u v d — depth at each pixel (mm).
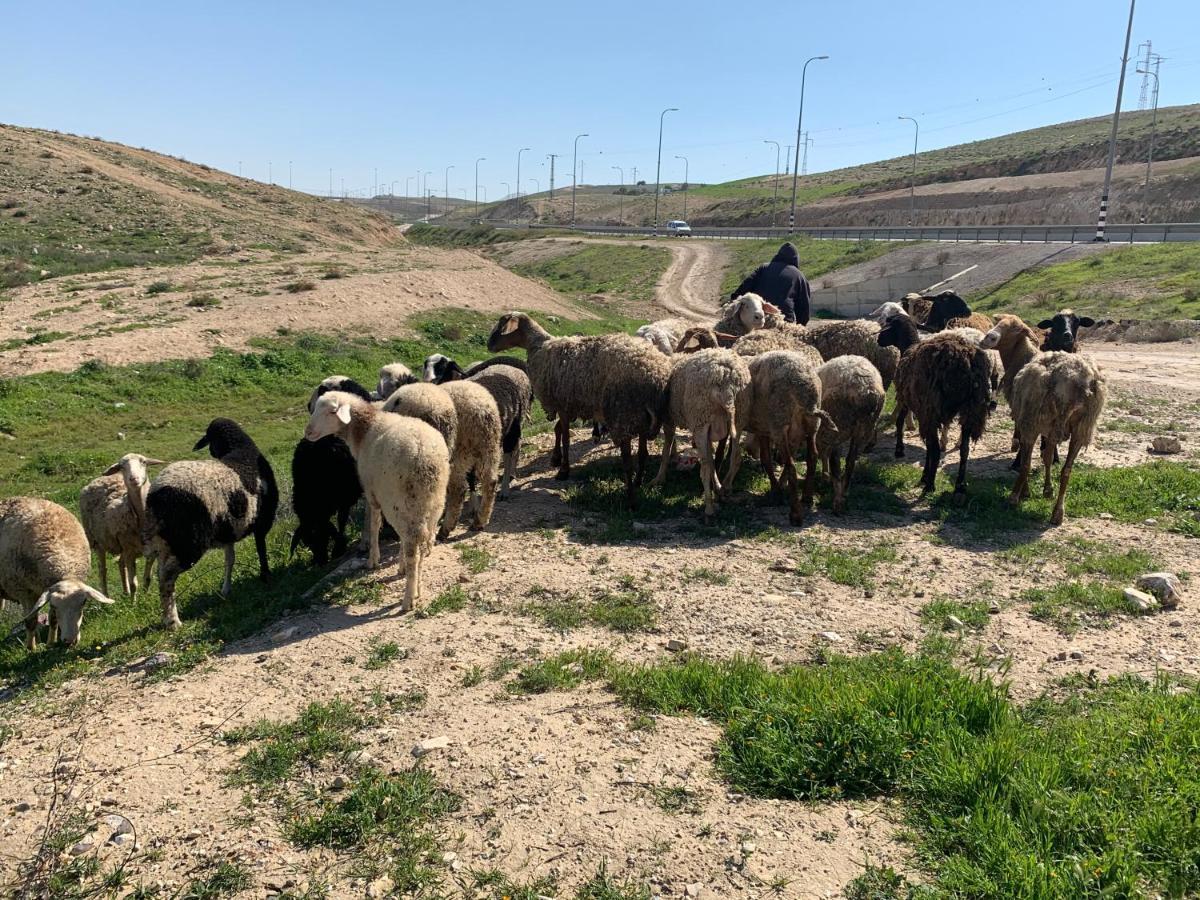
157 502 7934
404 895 4195
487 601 7758
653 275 66625
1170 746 4820
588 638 6977
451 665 6516
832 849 4328
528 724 5605
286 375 24469
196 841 4676
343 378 11453
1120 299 34062
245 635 7660
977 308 39281
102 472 16781
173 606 8234
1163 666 6172
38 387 21359
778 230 84375
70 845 4664
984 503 10320
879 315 16297
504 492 11367
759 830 4488
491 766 5152
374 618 7570
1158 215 70125
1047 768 4594
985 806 4430
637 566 8508
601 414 10969
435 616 7480
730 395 9641
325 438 8984
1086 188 81562
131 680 6930
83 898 4277
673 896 4074
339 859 4469
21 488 15797
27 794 5215
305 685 6379
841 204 112438
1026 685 5988
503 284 39062
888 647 6652
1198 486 10328
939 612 7250
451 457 9562
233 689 6418
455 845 4512
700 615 7328
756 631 6988
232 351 25594
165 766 5414
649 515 10180
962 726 5168
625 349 10445
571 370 11070
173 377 23234
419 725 5672
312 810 4887
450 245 111500
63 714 6402
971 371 10367
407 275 36500
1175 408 15969
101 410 20922
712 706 5734
